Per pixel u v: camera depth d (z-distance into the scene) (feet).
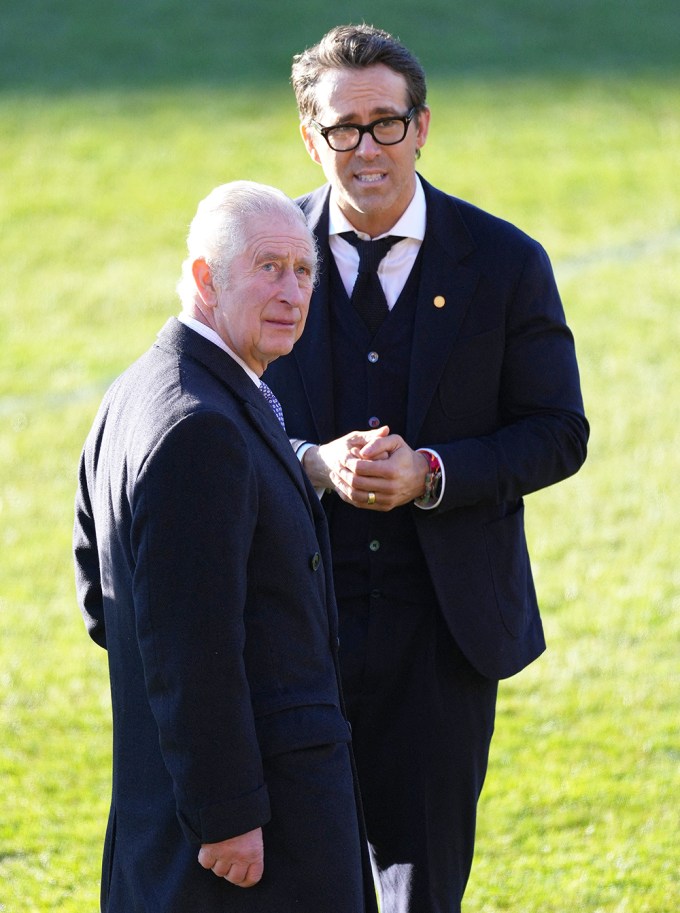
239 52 180.86
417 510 33.24
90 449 29.37
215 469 25.00
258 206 27.43
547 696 54.44
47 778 48.78
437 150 149.79
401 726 33.86
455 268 33.88
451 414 34.01
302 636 27.27
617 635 59.98
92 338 107.04
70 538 73.41
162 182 142.82
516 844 43.32
